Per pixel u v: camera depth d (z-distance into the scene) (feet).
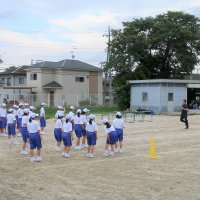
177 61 159.94
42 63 182.29
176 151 50.55
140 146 55.06
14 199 28.17
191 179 34.37
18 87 170.81
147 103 134.62
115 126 48.85
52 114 127.24
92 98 180.45
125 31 155.74
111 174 36.55
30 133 42.86
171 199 28.09
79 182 33.35
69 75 182.19
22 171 38.04
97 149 52.31
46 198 28.40
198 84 134.92
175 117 114.42
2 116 67.41
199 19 156.35
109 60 154.51
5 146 55.36
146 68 156.97
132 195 29.14
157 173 36.96
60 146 54.24
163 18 154.61
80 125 51.96
